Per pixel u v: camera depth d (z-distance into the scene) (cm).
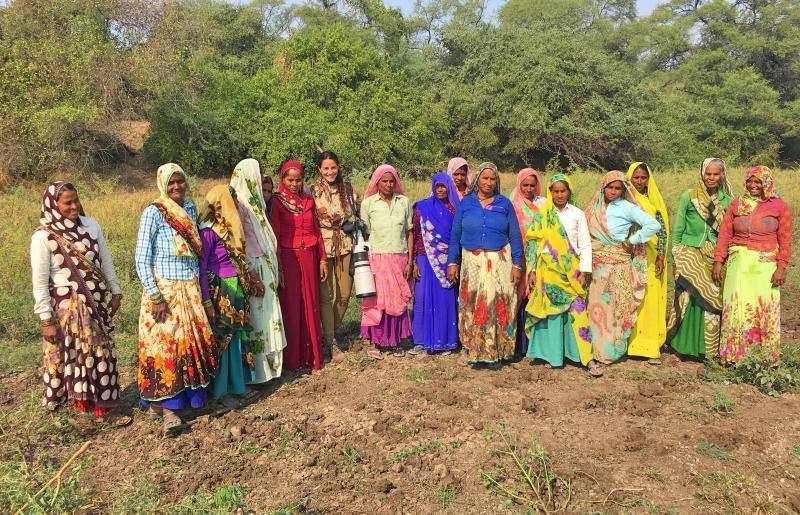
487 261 477
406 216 520
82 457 370
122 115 1831
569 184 470
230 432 395
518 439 379
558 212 475
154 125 1991
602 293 491
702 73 3756
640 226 477
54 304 394
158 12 1950
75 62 1703
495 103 2559
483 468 350
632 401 431
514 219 481
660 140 2597
